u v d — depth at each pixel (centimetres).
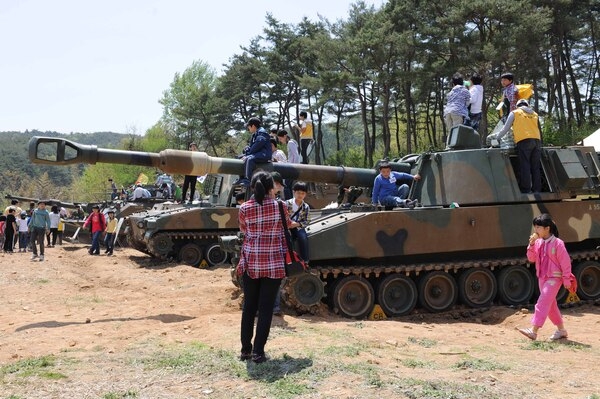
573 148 1288
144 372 640
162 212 1997
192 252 1956
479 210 1150
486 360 709
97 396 562
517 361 717
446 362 700
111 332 885
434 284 1119
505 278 1165
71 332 884
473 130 1262
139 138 7544
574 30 4381
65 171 14338
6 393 574
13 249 2797
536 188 1216
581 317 1085
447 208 1131
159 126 7300
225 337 798
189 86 6969
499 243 1157
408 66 4247
